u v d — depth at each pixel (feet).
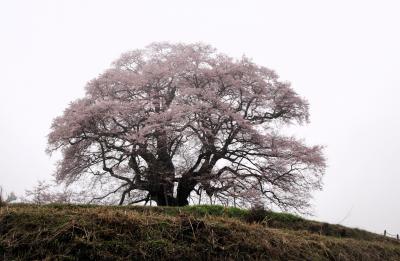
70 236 18.45
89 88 77.66
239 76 78.13
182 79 76.28
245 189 66.49
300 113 81.41
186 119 67.62
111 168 70.13
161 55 85.61
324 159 72.43
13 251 17.74
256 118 80.89
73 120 64.69
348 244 30.83
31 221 19.10
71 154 70.13
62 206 27.14
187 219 21.86
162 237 20.38
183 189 71.97
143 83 73.97
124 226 19.93
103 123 68.28
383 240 46.11
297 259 23.95
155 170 67.21
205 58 81.20
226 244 21.65
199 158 71.77
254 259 21.83
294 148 72.13
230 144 75.00
